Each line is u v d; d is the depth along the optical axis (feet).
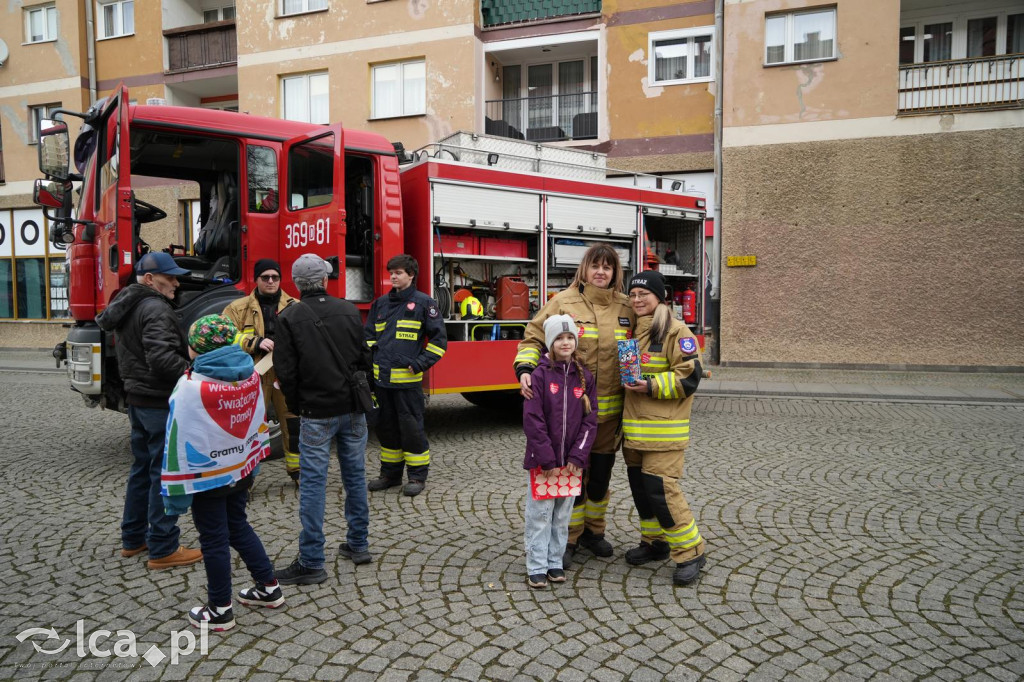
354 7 53.62
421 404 17.43
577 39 50.55
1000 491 17.57
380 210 22.18
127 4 62.23
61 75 61.52
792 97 44.14
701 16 47.55
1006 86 41.65
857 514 15.64
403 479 18.78
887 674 9.02
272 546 13.50
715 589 11.66
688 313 32.01
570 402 11.50
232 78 59.98
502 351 24.48
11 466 19.80
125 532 12.90
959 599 11.30
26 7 61.98
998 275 41.11
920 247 42.27
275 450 20.44
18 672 9.04
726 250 45.75
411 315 17.16
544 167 26.71
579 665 9.21
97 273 19.30
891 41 42.11
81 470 19.40
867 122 42.78
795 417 28.73
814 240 44.04
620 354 11.72
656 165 48.93
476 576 12.16
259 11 55.93
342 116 54.49
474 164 23.89
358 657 9.42
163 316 12.00
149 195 22.13
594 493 12.99
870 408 31.24
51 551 13.25
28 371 45.24
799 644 9.82
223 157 21.29
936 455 21.66
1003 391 35.78
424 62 52.75
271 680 8.85
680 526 11.78
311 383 11.71
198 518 10.02
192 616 10.25
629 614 10.74
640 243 29.04
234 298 20.03
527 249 25.76
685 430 12.00
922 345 42.52
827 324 44.01
